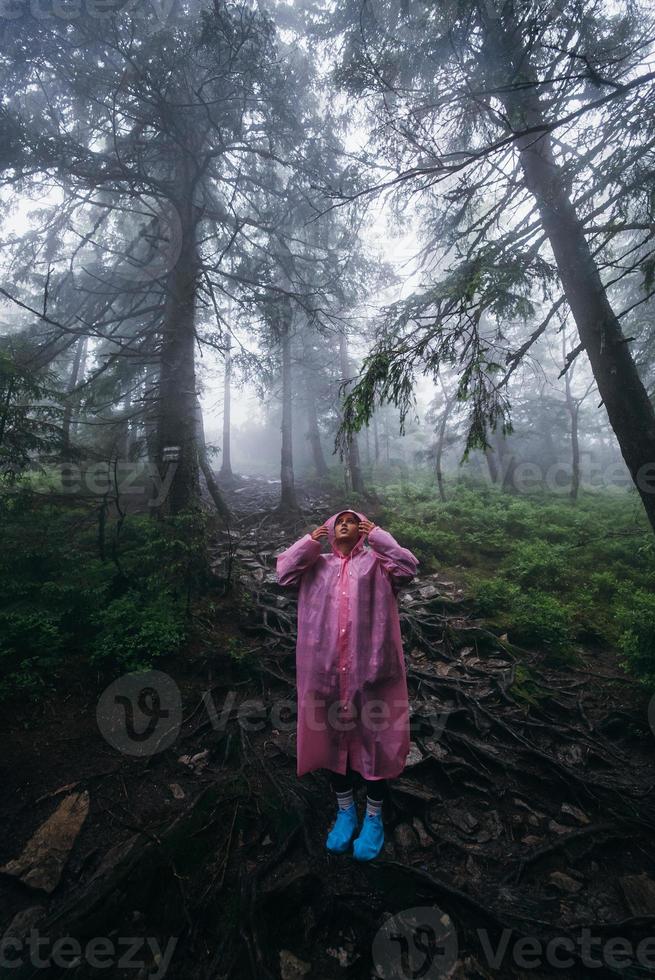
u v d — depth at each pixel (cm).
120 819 263
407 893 222
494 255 398
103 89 645
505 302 378
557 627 521
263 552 787
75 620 421
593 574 671
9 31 550
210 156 643
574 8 391
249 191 886
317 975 189
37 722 320
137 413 733
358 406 355
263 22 560
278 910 211
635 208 384
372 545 262
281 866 235
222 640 455
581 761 334
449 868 248
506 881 239
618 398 409
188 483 637
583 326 426
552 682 441
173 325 697
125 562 536
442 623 542
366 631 246
